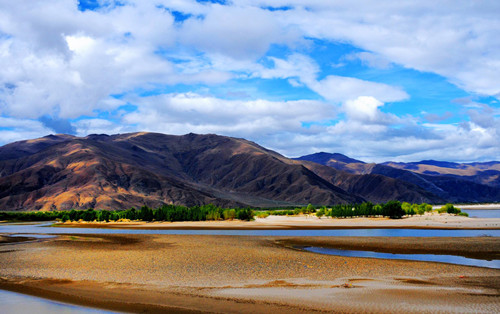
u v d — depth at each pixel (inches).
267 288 979.3
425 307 818.8
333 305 836.6
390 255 1524.4
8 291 983.6
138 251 1648.6
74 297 924.0
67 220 5502.0
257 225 3754.9
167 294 935.7
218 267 1250.0
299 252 1585.9
